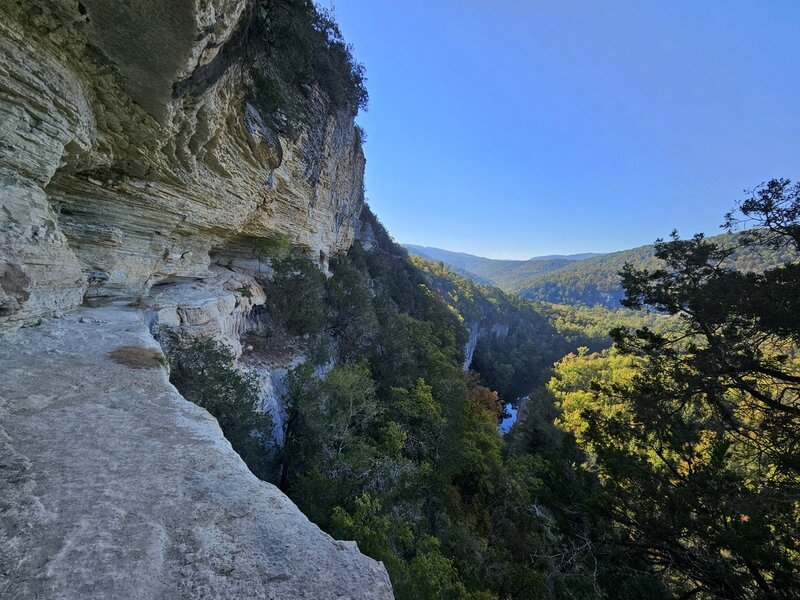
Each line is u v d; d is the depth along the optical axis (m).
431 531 16.44
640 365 16.12
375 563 2.80
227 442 4.23
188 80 8.46
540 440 34.62
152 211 12.42
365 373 21.62
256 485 3.47
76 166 9.02
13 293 6.13
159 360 6.52
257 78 13.50
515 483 22.30
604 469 11.23
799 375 11.42
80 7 6.38
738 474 9.93
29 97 6.26
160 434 4.07
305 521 3.12
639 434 12.34
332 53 21.58
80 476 3.08
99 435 3.81
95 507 2.74
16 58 5.87
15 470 2.97
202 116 10.69
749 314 11.07
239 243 23.91
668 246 13.80
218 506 3.03
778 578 6.87
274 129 16.42
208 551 2.52
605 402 16.53
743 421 13.00
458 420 25.97
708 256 12.91
